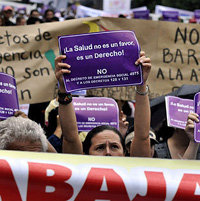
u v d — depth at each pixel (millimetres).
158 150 3404
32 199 2031
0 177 2021
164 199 2061
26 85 4383
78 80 2477
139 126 2566
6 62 4371
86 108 3482
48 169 2041
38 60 4414
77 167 2062
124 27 4562
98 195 2045
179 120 3330
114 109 3480
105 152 2744
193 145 2686
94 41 2465
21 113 3191
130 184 2059
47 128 4059
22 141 2326
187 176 2078
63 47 2473
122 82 2475
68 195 2041
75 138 2617
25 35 4402
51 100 4406
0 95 3127
